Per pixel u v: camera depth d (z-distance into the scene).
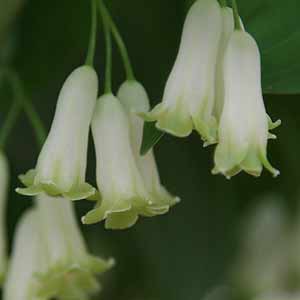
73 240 0.23
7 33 0.27
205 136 0.19
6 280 0.24
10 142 0.28
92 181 0.27
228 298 0.33
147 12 0.27
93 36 0.20
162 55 0.27
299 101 0.27
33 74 0.27
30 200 0.29
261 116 0.19
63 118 0.20
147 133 0.19
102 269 0.23
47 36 0.27
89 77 0.20
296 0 0.20
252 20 0.20
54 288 0.22
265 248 0.32
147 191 0.20
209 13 0.19
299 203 0.30
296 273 0.33
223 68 0.19
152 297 0.30
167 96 0.19
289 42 0.20
